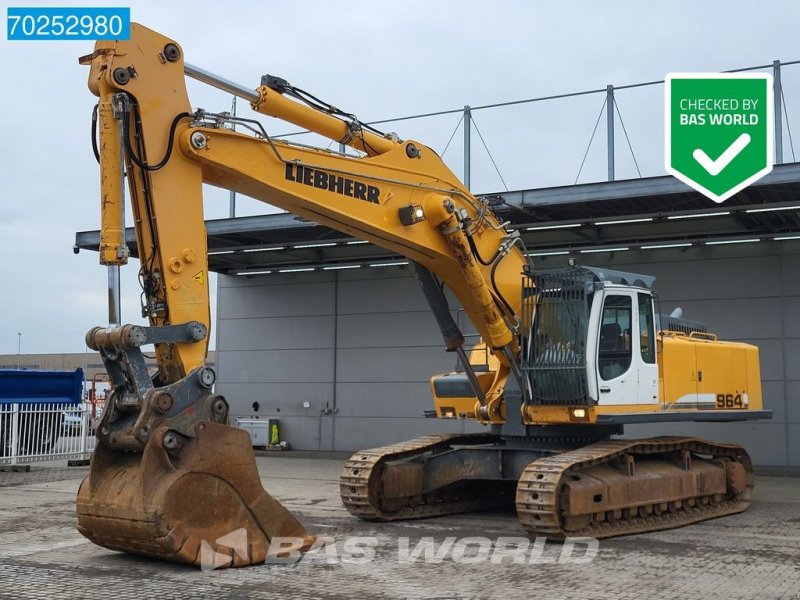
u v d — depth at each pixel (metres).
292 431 23.17
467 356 12.53
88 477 8.12
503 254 11.05
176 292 7.98
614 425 12.02
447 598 7.09
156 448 7.62
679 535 10.54
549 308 11.09
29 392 20.25
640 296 11.60
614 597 7.16
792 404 18.03
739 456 13.46
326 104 9.46
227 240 20.39
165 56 8.11
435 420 21.42
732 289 18.75
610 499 10.42
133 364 7.71
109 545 8.20
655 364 11.62
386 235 9.85
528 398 11.16
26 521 11.36
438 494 12.47
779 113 15.13
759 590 7.44
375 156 9.95
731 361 13.21
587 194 15.87
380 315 22.38
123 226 7.74
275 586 7.44
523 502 9.88
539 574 8.07
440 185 10.41
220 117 8.36
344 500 11.45
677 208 16.88
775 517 12.23
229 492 8.08
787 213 16.89
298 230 19.05
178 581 7.59
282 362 23.50
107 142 7.75
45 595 7.11
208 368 7.95
